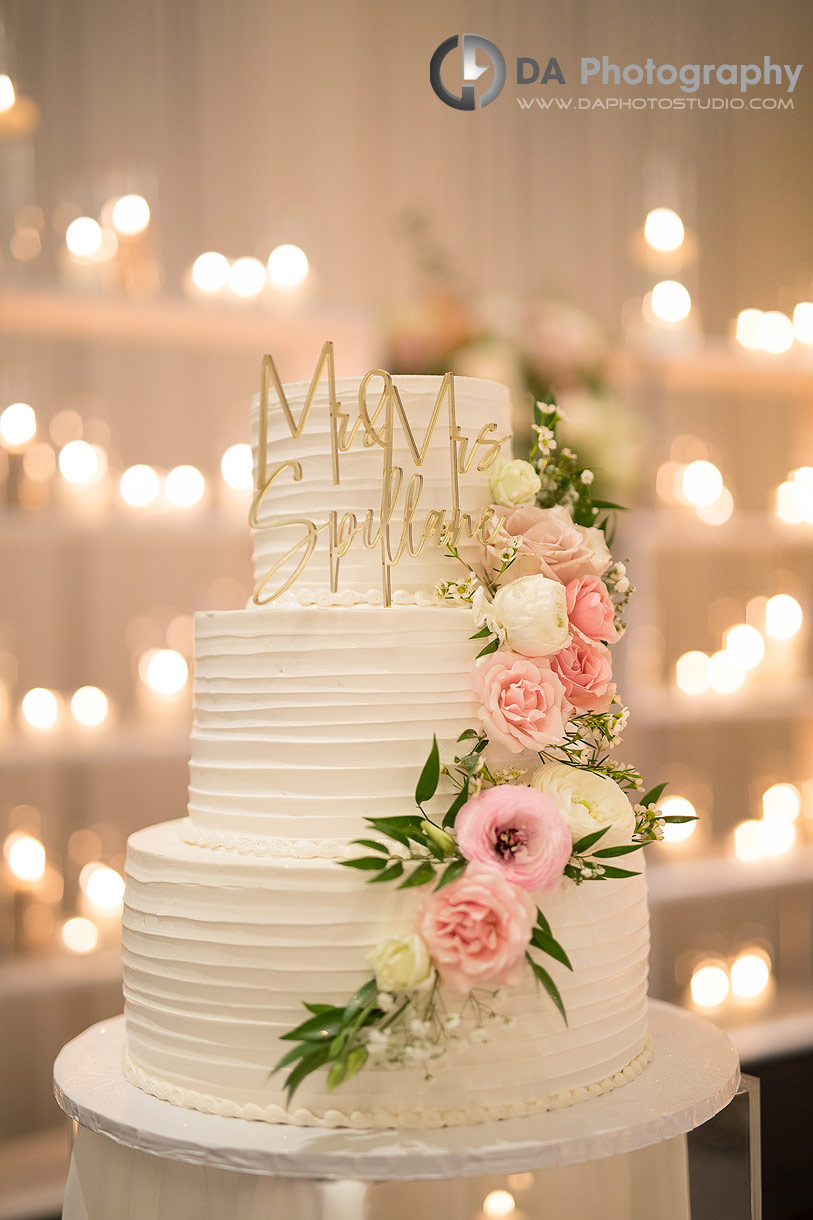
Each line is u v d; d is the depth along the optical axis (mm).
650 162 4266
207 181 3713
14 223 3373
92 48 3529
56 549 3512
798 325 4238
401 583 1582
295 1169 1264
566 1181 1366
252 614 1523
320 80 3896
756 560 4410
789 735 4375
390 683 1469
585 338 3340
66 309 3209
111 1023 1878
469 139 4086
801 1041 3717
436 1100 1355
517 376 3236
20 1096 3264
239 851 1491
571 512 1779
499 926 1308
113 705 3580
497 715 1425
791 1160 3352
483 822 1352
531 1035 1397
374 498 1581
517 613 1452
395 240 3984
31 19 3432
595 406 3268
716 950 4258
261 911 1397
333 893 1378
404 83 4012
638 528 3799
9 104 3352
